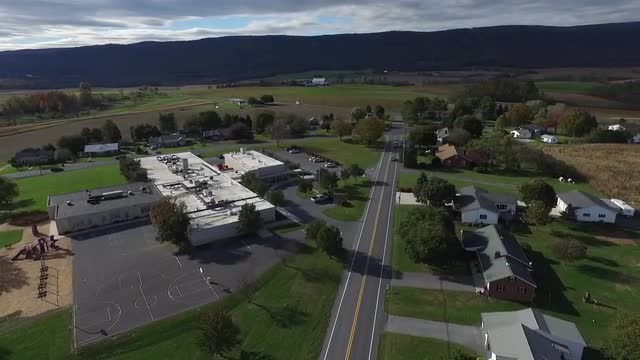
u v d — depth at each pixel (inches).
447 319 2363.4
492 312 2345.0
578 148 6063.0
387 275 2837.1
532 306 2480.3
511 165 5187.0
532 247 3201.3
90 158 6269.7
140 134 7440.9
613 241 3280.0
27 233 3503.9
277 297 2588.6
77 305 2497.5
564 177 4901.6
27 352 2126.0
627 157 5521.7
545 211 3371.1
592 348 2123.5
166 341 2202.3
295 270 2893.7
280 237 3385.8
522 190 3686.0
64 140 6382.9
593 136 6619.1
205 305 2493.8
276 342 2188.7
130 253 3137.3
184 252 3137.3
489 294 2568.9
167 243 3284.9
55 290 2655.0
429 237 2775.6
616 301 2524.6
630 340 1831.9
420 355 2079.2
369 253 3134.8
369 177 5014.8
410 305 2498.8
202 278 2785.4
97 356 2102.6
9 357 2091.5
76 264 2979.8
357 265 2967.5
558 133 7504.9
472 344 2155.5
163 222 3068.4
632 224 3577.8
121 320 2358.5
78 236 3440.0
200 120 7785.4
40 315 2407.7
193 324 2326.5
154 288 2669.8
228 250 3171.8
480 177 4970.5
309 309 2470.5
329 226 3107.8
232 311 2448.3
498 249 2800.2
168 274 2837.1
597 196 4175.7
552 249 2962.6
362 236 3417.8
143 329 2278.5
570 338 2011.6
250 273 2844.5
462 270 2874.0
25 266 2950.3
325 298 2581.2
